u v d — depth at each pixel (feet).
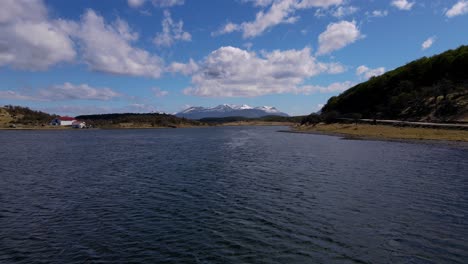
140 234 63.36
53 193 99.30
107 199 91.09
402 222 68.64
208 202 86.58
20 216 75.77
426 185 102.73
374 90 581.53
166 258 52.65
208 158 185.37
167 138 418.72
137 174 131.95
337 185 104.83
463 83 427.33
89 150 246.68
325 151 210.79
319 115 637.71
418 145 235.40
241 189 101.76
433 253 53.62
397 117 442.50
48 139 409.08
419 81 520.83
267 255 53.47
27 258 53.01
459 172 124.36
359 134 362.12
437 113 375.86
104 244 58.65
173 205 83.97
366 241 58.85
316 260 51.52
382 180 111.45
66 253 54.95
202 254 54.03
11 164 166.30
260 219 71.61
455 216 72.08
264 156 190.80
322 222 69.15
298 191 97.60
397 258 51.98
